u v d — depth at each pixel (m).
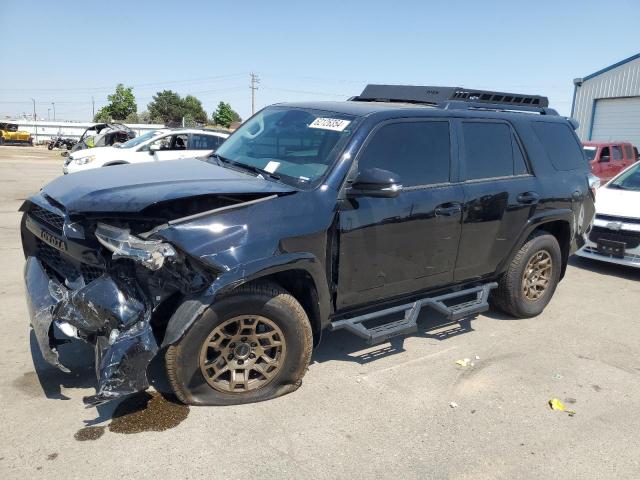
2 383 3.52
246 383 3.40
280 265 3.21
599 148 15.05
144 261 2.90
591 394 3.82
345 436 3.15
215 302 3.13
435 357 4.29
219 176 3.64
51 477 2.66
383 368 4.05
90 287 3.07
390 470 2.87
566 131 5.45
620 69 22.39
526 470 2.94
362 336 3.73
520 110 5.19
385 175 3.36
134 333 3.01
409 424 3.31
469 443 3.15
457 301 5.22
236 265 3.08
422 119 4.10
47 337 3.11
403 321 4.02
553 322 5.23
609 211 7.00
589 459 3.06
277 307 3.32
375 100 5.30
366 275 3.78
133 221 3.13
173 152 12.45
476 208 4.32
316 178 3.55
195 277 3.13
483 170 4.47
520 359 4.34
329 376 3.88
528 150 4.88
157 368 3.79
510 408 3.57
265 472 2.79
